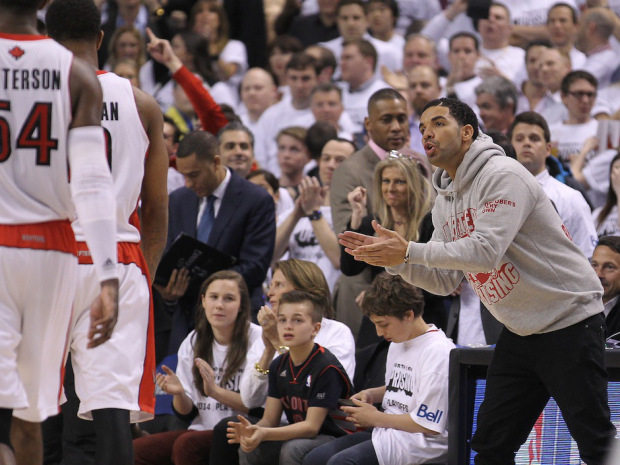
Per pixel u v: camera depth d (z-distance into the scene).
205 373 18.00
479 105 25.28
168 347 20.44
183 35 33.16
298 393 17.00
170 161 21.41
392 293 16.27
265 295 22.22
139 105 12.73
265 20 37.09
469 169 12.81
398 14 35.41
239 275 18.84
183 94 29.14
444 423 15.88
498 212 12.35
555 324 12.84
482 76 30.47
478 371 15.12
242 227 20.72
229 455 17.33
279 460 16.56
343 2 35.16
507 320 13.12
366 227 19.09
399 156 18.88
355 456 15.74
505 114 25.09
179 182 26.34
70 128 10.29
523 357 13.24
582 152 25.73
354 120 30.95
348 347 17.94
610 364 14.02
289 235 22.31
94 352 12.16
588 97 27.11
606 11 32.50
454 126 12.95
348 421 17.06
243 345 18.64
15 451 11.17
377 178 18.91
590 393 12.71
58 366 10.64
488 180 12.54
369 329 19.00
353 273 19.66
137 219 12.87
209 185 20.77
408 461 15.84
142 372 12.57
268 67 36.88
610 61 32.44
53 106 10.18
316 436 16.72
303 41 36.81
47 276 10.23
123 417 12.18
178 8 35.31
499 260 12.32
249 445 16.27
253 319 20.34
